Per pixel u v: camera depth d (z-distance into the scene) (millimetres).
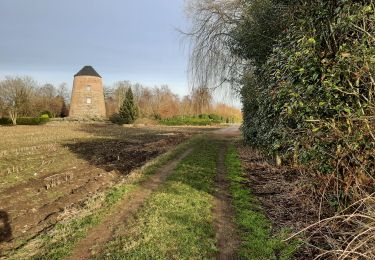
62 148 20422
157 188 9297
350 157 4434
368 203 4035
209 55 14242
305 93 4828
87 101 63406
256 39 9102
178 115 61594
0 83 53094
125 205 7844
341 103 4367
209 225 6293
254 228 6027
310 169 5551
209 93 15258
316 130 4500
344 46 4301
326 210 5598
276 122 6520
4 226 6949
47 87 69688
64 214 7418
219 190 8984
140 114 59781
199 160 14344
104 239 5875
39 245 5797
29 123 51781
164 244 5473
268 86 6848
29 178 11406
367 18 4109
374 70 3967
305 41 4992
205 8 13430
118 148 20922
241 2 11633
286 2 7016
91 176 11852
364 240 3531
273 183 9273
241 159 14789
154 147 21344
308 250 4906
